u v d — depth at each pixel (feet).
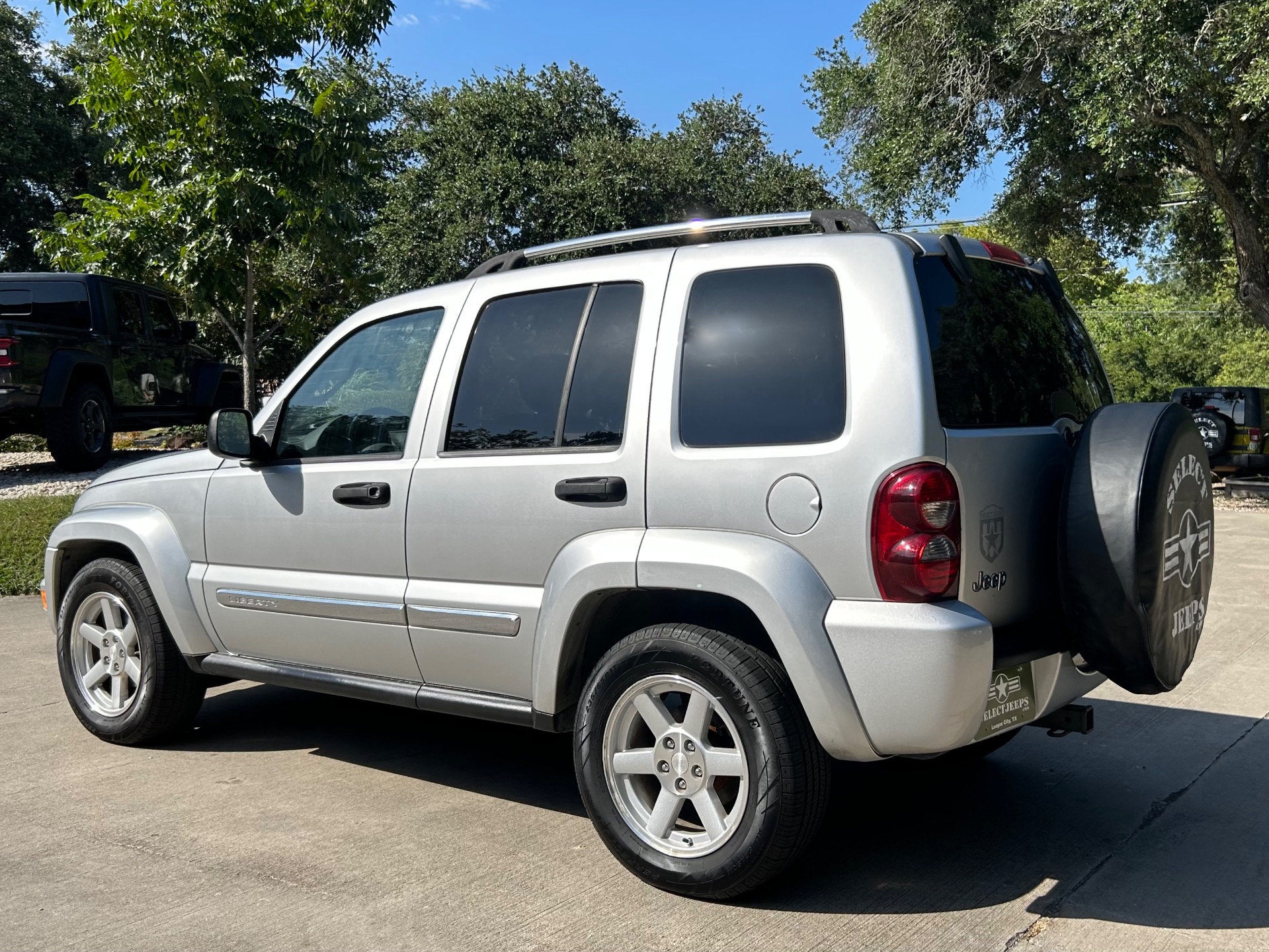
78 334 42.16
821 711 10.04
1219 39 45.80
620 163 84.38
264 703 18.70
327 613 13.80
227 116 37.76
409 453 13.25
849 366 10.30
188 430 59.11
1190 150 56.18
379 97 91.04
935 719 9.71
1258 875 11.37
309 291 53.93
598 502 11.46
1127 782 14.28
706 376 11.10
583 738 11.41
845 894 10.94
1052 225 63.41
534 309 12.73
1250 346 164.35
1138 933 10.05
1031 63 53.57
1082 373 12.72
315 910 10.56
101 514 16.35
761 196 89.76
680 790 10.91
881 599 9.91
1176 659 10.98
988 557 10.41
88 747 15.99
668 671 10.82
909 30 55.93
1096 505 10.43
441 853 11.99
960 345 10.66
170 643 15.61
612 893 10.96
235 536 14.92
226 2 37.50
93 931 10.11
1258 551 35.40
